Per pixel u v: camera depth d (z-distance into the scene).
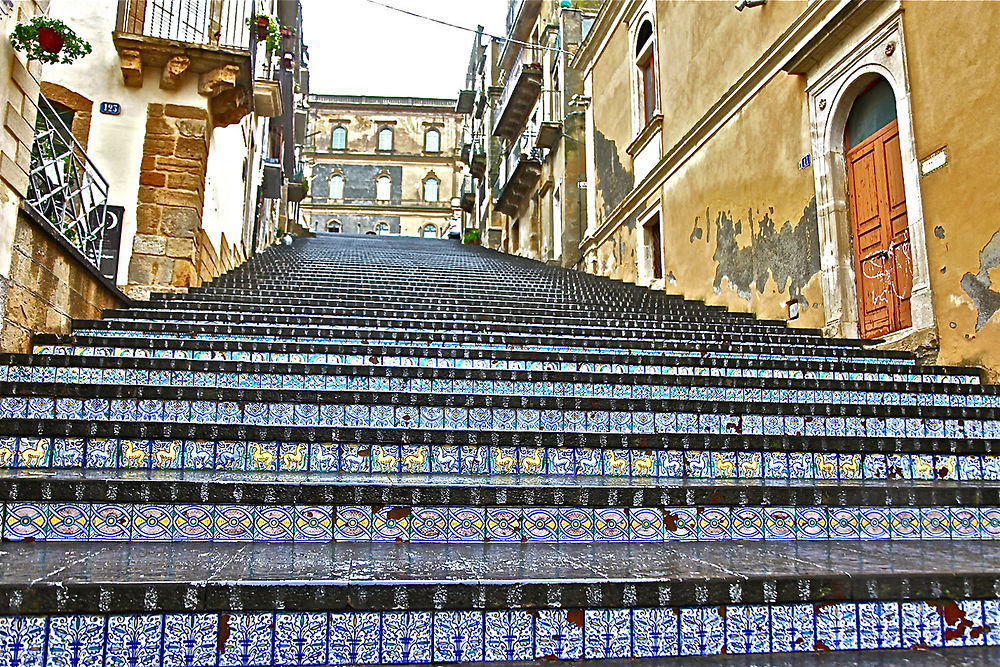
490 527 2.76
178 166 9.01
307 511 2.71
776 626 2.13
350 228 45.62
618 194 14.48
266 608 1.96
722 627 2.11
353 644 1.97
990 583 2.21
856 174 7.17
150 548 2.47
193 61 9.05
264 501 2.69
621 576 2.14
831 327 7.15
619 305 8.76
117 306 6.51
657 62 12.52
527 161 20.52
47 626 1.88
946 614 2.19
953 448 3.52
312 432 3.36
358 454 3.38
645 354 4.94
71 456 3.29
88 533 2.62
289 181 28.17
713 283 9.95
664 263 11.70
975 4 5.53
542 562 2.34
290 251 17.91
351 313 6.77
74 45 4.79
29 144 4.72
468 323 6.10
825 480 3.38
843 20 6.93
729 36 9.83
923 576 2.20
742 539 2.85
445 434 3.42
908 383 4.59
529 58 22.06
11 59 4.51
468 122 39.59
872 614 2.16
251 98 9.94
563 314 7.47
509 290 9.88
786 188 8.18
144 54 8.91
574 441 3.47
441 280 11.21
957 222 5.57
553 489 2.81
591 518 2.81
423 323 6.10
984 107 5.38
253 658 1.93
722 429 3.95
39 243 4.81
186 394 3.73
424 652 1.99
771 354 5.56
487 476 3.30
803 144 7.88
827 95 7.42
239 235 14.90
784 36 8.17
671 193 11.54
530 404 3.88
